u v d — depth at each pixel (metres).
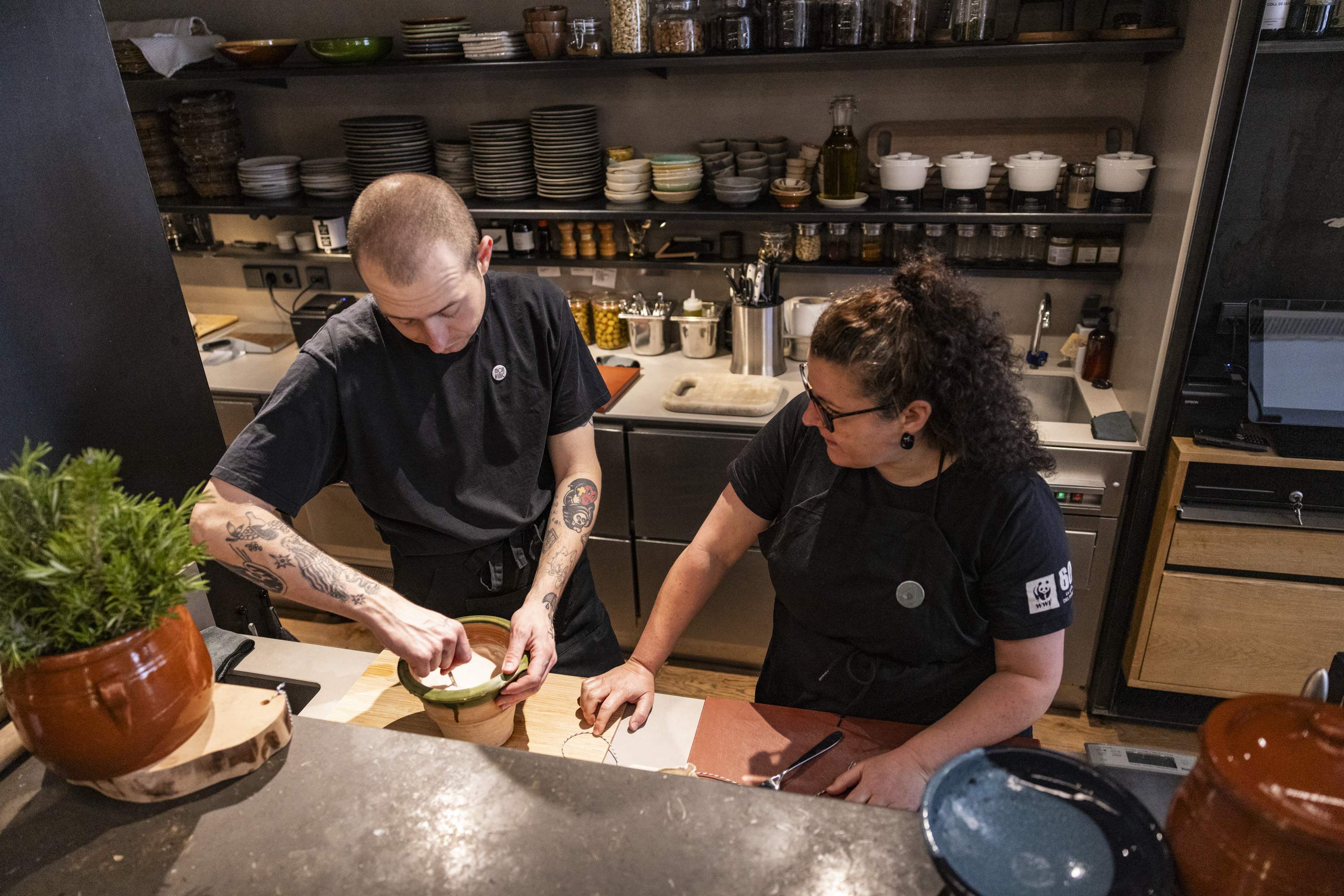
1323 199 1.88
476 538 1.45
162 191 3.08
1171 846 0.58
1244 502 2.12
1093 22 2.39
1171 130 2.17
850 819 0.66
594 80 2.82
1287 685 2.28
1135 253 2.40
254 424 1.28
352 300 3.01
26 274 1.08
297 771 0.73
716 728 1.16
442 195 1.18
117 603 0.66
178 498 1.35
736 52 2.37
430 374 1.37
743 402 2.45
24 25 1.06
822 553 1.21
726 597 2.65
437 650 1.09
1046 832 0.59
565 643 1.59
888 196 2.54
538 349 1.43
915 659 1.22
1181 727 2.50
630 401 2.58
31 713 0.67
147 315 1.26
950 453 1.08
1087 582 2.36
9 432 1.07
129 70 2.79
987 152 2.61
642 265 2.88
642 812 0.68
